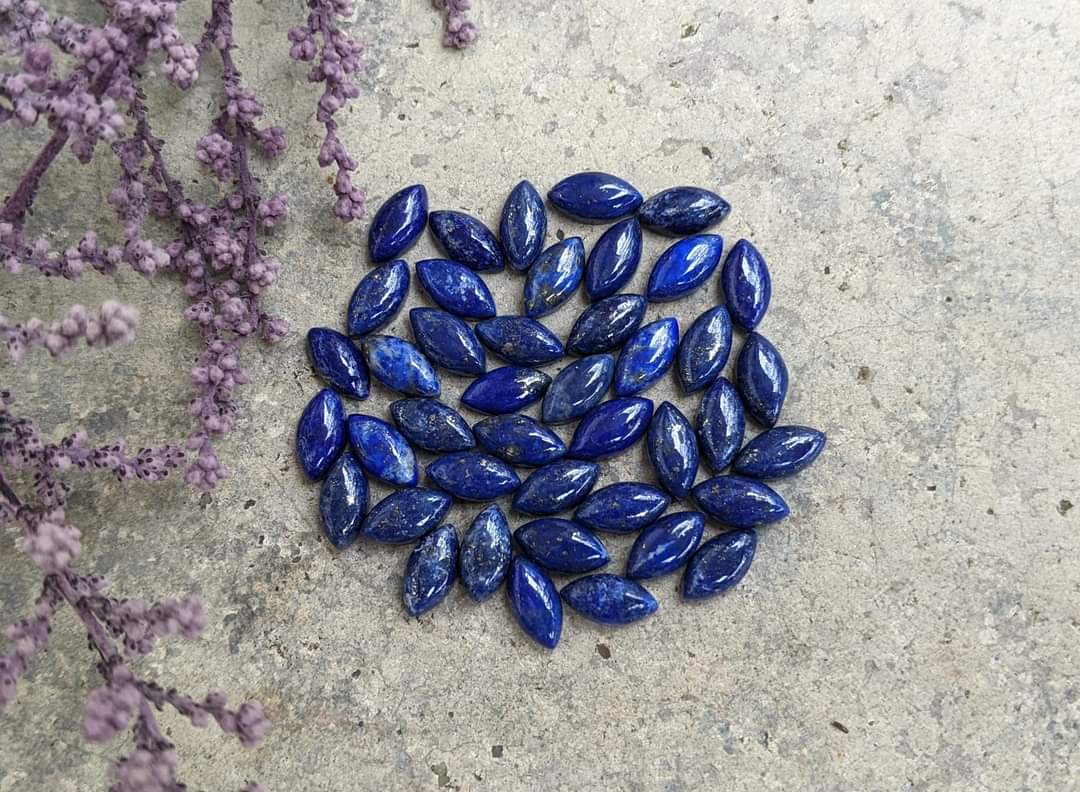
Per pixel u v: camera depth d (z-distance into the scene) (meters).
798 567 0.11
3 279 0.11
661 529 0.11
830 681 0.11
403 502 0.11
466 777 0.11
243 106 0.10
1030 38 0.12
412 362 0.11
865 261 0.12
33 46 0.08
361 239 0.12
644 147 0.12
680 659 0.11
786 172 0.12
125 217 0.10
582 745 0.11
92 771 0.11
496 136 0.12
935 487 0.12
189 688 0.11
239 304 0.10
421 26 0.12
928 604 0.11
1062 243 0.12
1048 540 0.12
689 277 0.12
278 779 0.11
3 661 0.08
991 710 0.11
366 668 0.11
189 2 0.12
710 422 0.11
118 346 0.11
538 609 0.11
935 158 0.12
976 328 0.12
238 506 0.11
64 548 0.08
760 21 0.12
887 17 0.12
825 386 0.12
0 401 0.09
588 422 0.11
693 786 0.11
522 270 0.12
